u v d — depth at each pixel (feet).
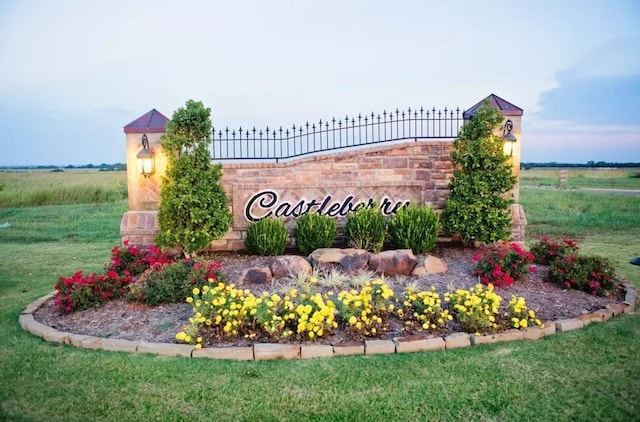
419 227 24.16
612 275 19.52
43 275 26.08
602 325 15.42
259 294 18.28
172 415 10.02
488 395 10.75
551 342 13.85
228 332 13.99
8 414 10.05
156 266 19.83
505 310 16.10
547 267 22.35
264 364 12.49
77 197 67.41
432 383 11.34
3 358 13.14
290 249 27.27
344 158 27.43
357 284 18.52
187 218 24.27
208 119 24.66
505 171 25.40
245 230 27.20
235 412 10.12
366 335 14.16
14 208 62.08
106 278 18.31
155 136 26.25
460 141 26.30
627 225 45.06
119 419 9.89
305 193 27.43
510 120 27.22
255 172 27.14
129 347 13.57
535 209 55.62
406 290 16.88
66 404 10.52
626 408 10.05
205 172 24.39
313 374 11.85
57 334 14.57
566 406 10.21
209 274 18.84
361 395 10.80
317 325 13.79
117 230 45.68
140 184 26.63
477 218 25.08
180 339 13.98
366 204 27.58
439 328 14.66
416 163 27.63
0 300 20.42
